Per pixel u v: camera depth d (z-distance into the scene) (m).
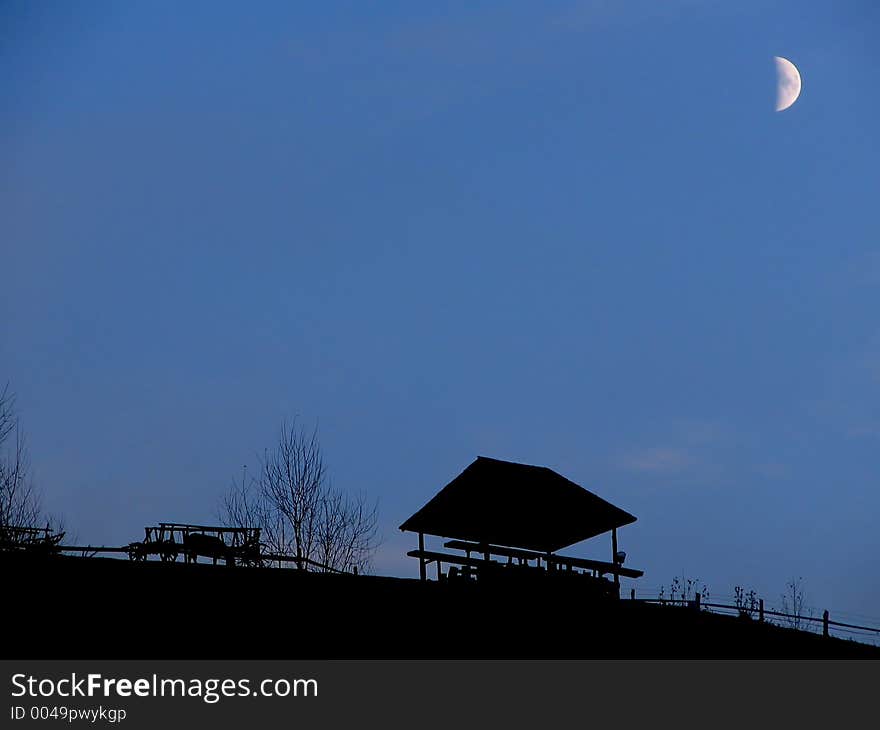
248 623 43.88
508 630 47.03
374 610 47.81
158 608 44.38
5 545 52.56
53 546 53.41
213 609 45.09
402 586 52.97
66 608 43.03
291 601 47.59
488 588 53.28
